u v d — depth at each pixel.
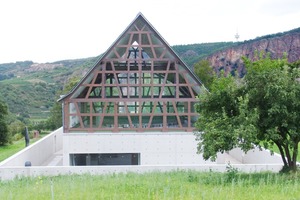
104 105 23.00
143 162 23.03
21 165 21.23
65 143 22.84
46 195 10.86
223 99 13.46
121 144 23.02
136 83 24.59
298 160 19.41
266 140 13.44
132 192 10.98
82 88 23.16
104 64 22.64
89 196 10.35
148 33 22.69
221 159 23.06
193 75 22.73
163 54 22.78
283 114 12.35
